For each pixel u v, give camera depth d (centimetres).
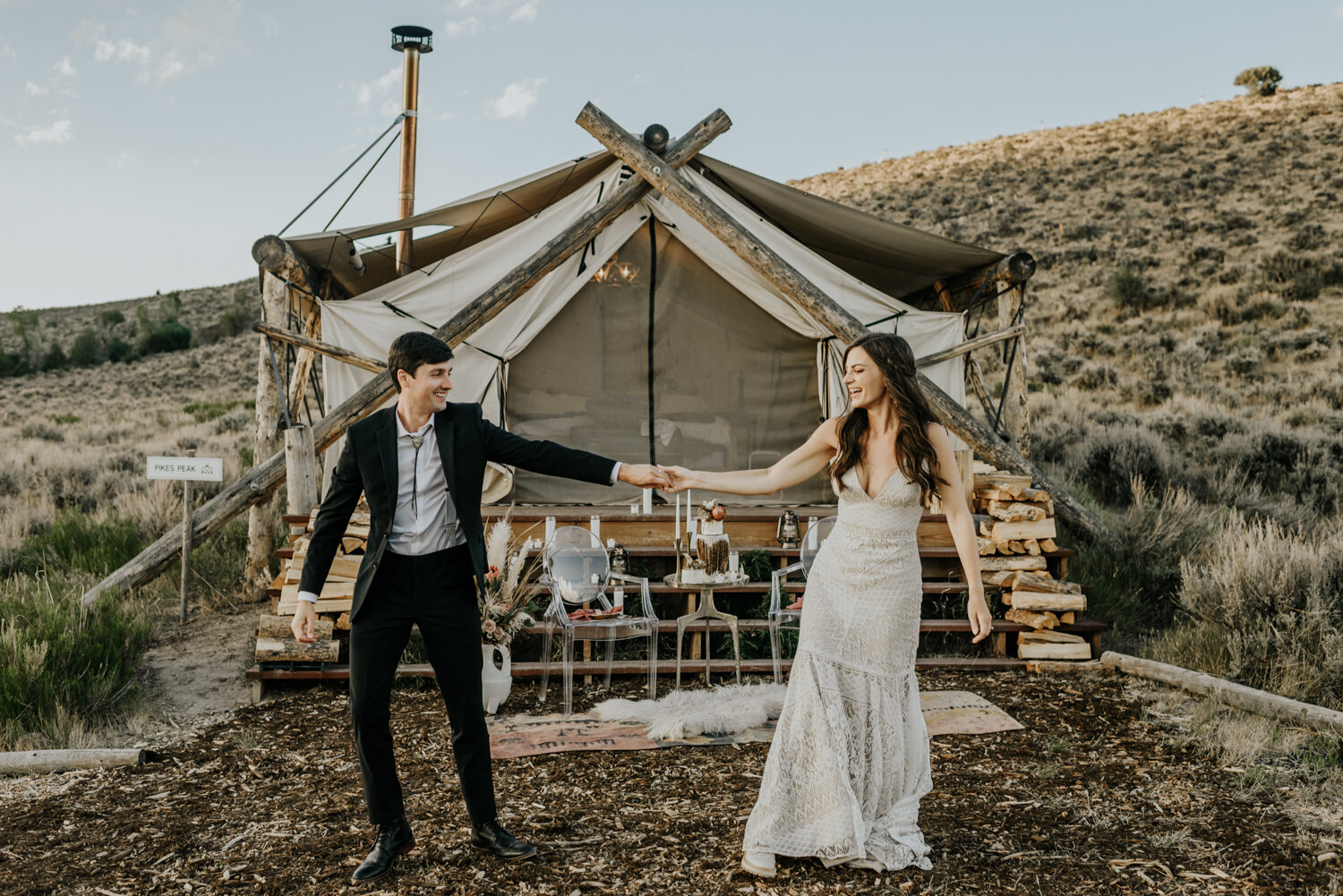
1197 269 2795
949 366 878
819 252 939
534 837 360
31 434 1995
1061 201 4016
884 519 337
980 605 339
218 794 419
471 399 769
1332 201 3288
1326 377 1798
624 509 723
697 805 392
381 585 316
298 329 959
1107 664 621
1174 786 416
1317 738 470
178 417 2236
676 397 809
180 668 631
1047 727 505
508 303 760
